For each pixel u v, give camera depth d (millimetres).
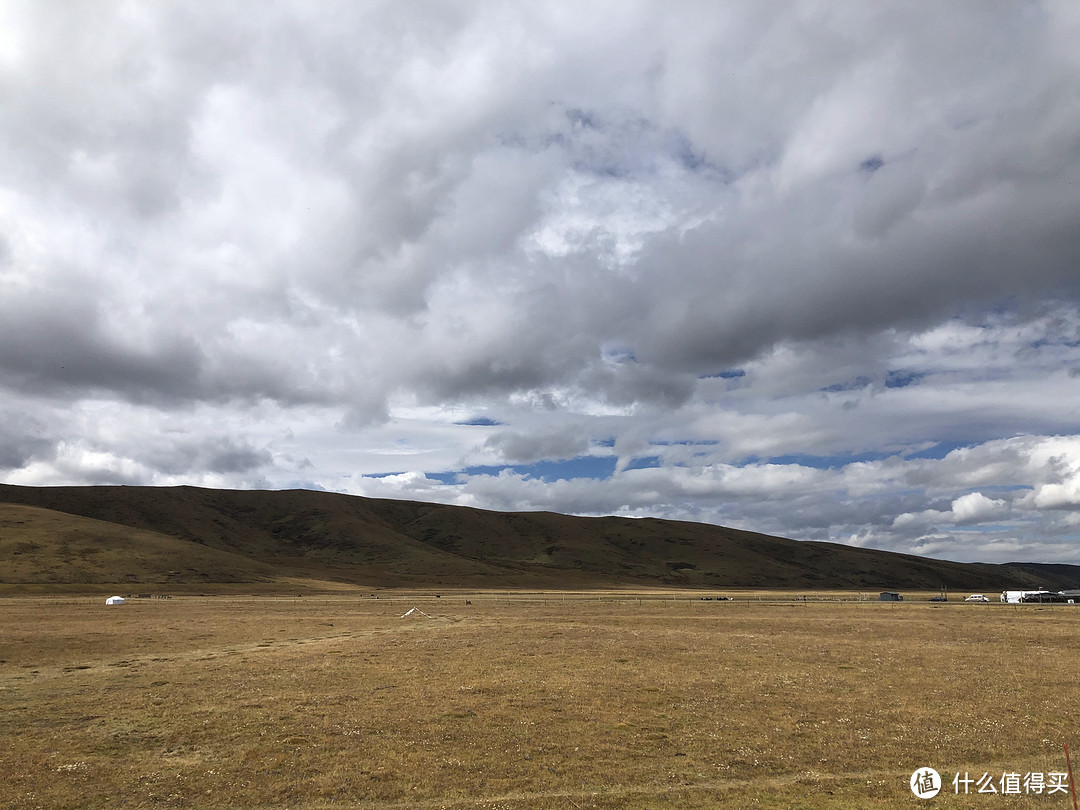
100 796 18219
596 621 70125
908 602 116188
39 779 19500
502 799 18078
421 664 38938
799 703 28875
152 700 29594
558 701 29141
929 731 24484
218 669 37938
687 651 44250
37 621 68625
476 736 23781
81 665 40344
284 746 22594
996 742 23109
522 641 49844
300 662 40031
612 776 19859
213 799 18141
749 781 19531
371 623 70500
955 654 43125
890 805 17641
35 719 26500
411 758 21375
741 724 25469
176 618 74938
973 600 132875
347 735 23844
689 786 19109
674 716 26656
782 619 71500
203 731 24406
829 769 20578
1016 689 31812
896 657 41750
